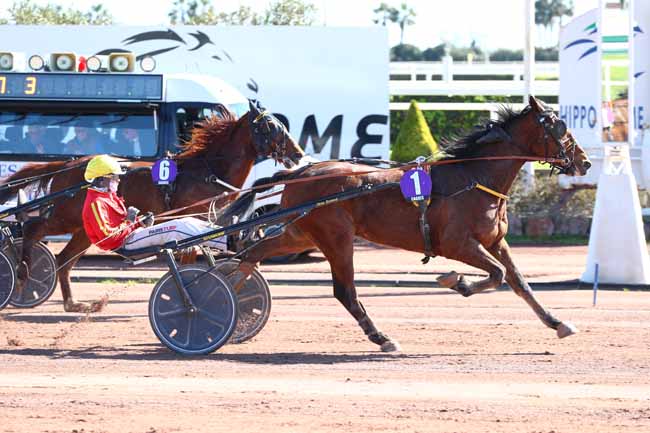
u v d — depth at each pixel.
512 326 15.18
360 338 14.23
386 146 27.19
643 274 19.94
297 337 14.29
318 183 13.67
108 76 22.28
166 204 16.95
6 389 11.02
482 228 13.29
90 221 13.27
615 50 31.59
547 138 13.55
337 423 9.63
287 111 27.28
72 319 15.89
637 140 34.12
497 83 45.03
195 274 13.00
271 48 27.25
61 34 27.44
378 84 27.16
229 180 17.31
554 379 11.61
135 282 20.78
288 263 24.67
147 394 10.79
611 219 19.98
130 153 22.31
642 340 13.98
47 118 22.52
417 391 10.97
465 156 13.60
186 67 25.47
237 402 10.44
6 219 17.22
